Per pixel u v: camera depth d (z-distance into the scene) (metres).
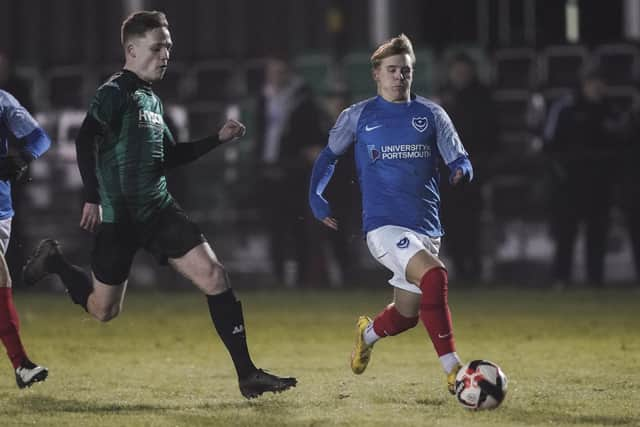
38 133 20.62
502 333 29.98
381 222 19.14
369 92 46.03
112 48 55.25
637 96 45.28
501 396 18.03
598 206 42.41
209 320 33.88
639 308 36.16
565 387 20.67
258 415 17.97
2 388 20.95
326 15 54.06
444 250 45.00
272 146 44.06
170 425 17.20
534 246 43.81
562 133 42.31
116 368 23.78
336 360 25.11
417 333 29.72
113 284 19.50
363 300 39.88
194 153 19.75
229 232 44.62
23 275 20.56
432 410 18.34
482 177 42.81
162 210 19.03
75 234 45.59
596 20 53.34
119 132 18.70
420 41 53.22
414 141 19.23
